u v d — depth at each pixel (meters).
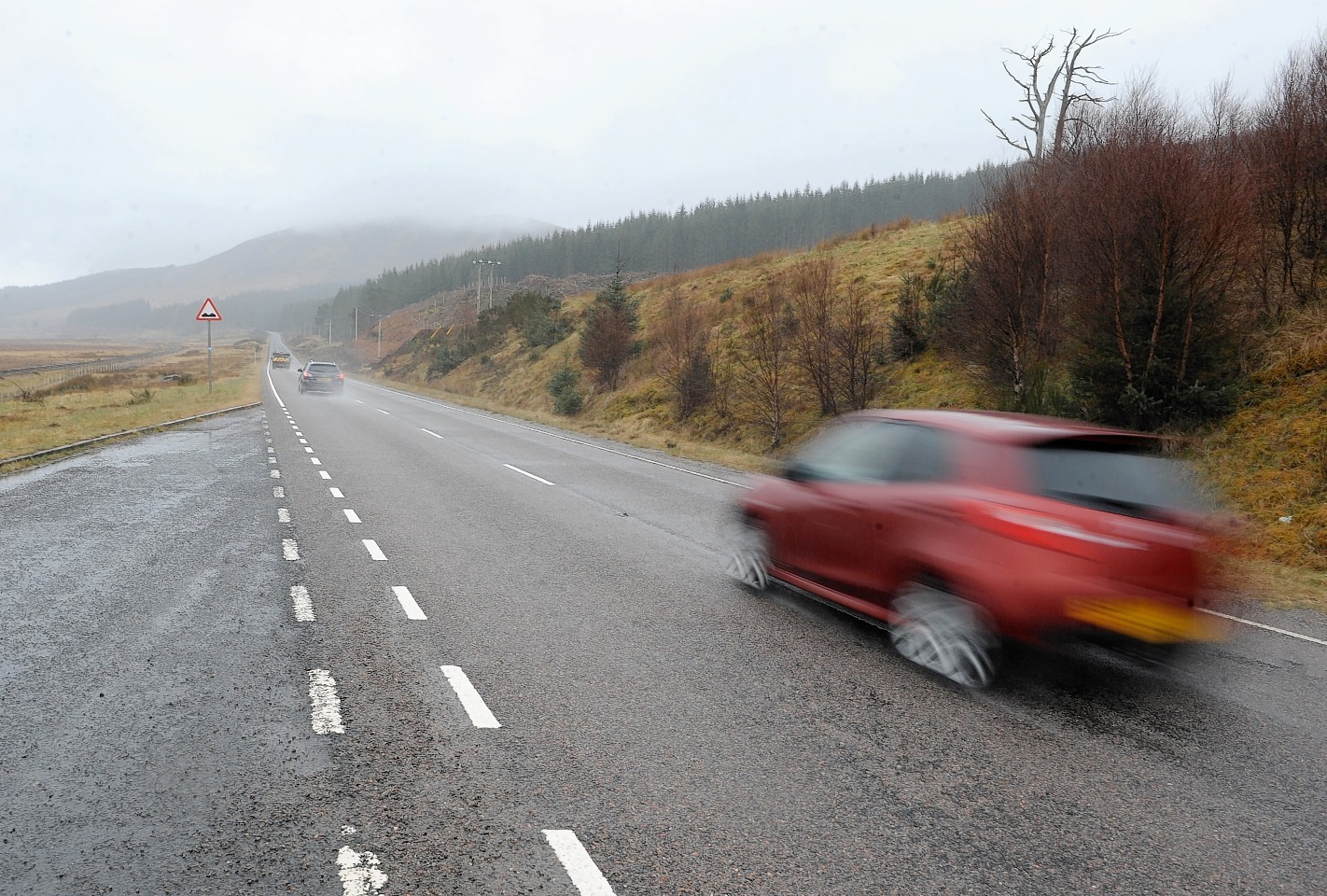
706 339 32.53
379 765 3.85
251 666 5.11
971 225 20.44
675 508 12.05
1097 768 4.06
